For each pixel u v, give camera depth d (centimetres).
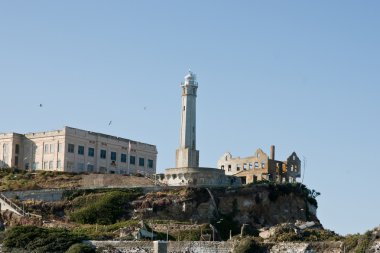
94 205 17688
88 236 14100
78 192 18475
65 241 13562
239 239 12694
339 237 12975
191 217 18250
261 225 18975
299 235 13500
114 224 16650
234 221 18725
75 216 17512
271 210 19575
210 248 12431
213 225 18062
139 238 14575
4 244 13850
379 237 11706
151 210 17900
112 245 13175
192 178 19962
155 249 12675
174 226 16362
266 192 19662
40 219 16938
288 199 19975
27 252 13500
